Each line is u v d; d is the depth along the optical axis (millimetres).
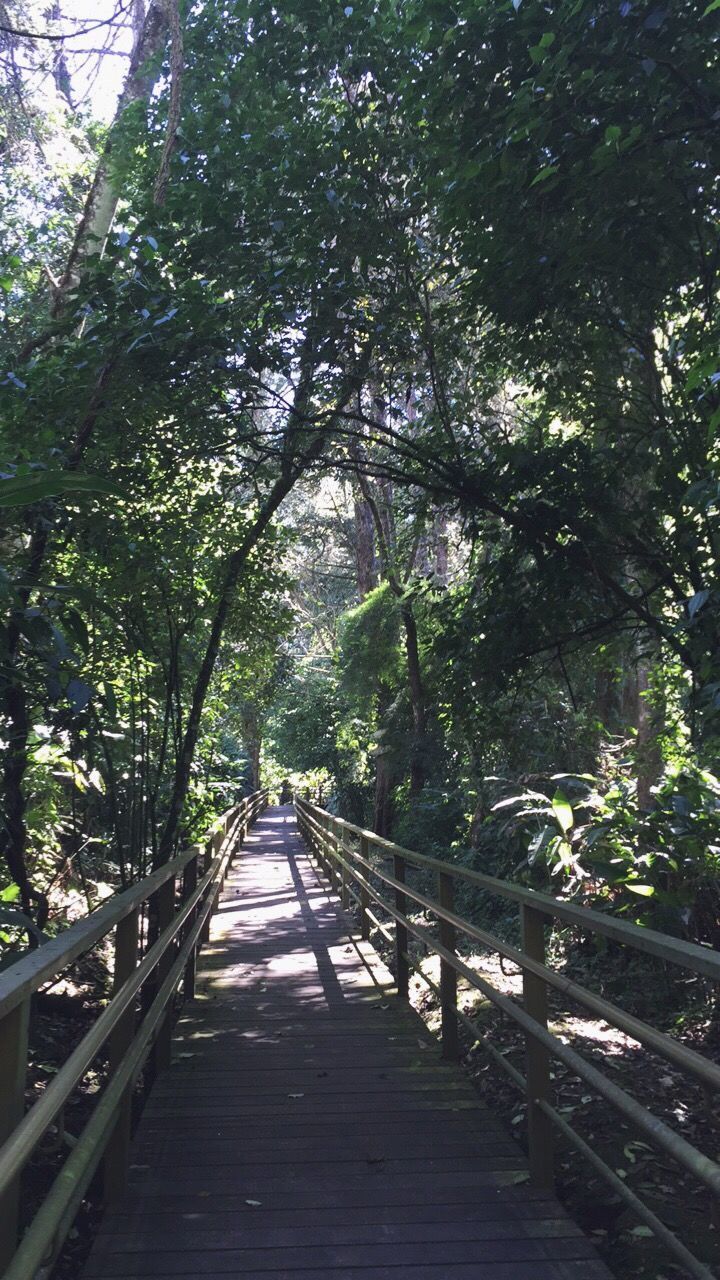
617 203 5688
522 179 5480
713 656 5781
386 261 7574
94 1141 2836
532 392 8578
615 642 8617
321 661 34219
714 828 6777
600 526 7180
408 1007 7418
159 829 10227
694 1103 5289
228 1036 6578
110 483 3420
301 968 8953
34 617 4598
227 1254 3424
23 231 11758
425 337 8102
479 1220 3693
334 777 29969
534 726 11094
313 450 8562
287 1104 5141
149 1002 6664
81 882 8484
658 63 5113
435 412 8422
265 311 7402
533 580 7523
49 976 2555
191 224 7262
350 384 8367
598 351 7586
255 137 7223
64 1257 3684
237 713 18875
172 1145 4531
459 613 8633
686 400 6629
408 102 6137
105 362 6598
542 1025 3830
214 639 8961
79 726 6141
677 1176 4309
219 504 8867
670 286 6715
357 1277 3244
